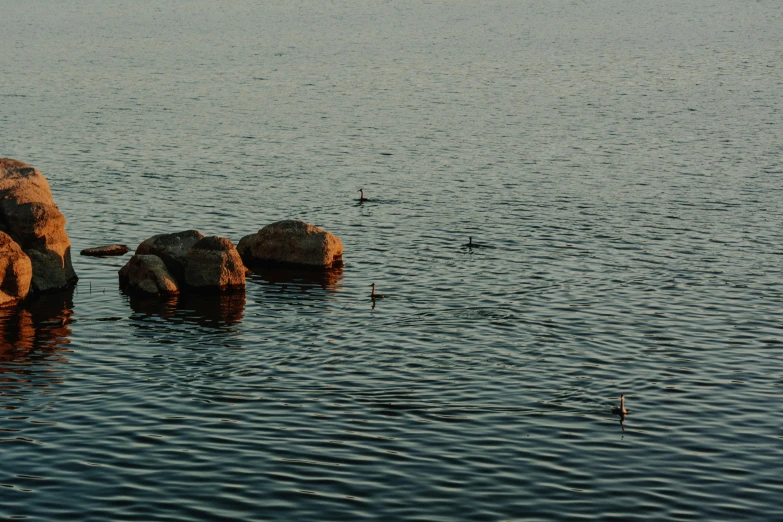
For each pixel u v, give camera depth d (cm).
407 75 14738
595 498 3259
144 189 7931
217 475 3406
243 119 11194
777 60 15812
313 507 3195
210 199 7650
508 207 7431
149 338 4828
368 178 8425
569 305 5225
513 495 3275
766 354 4525
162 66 15538
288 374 4325
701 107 11900
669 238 6562
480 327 4897
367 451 3584
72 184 8050
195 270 5638
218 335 4859
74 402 4028
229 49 17788
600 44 18362
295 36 19900
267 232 6094
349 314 5144
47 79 14038
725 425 3797
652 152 9425
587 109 11856
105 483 3347
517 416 3878
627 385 4172
